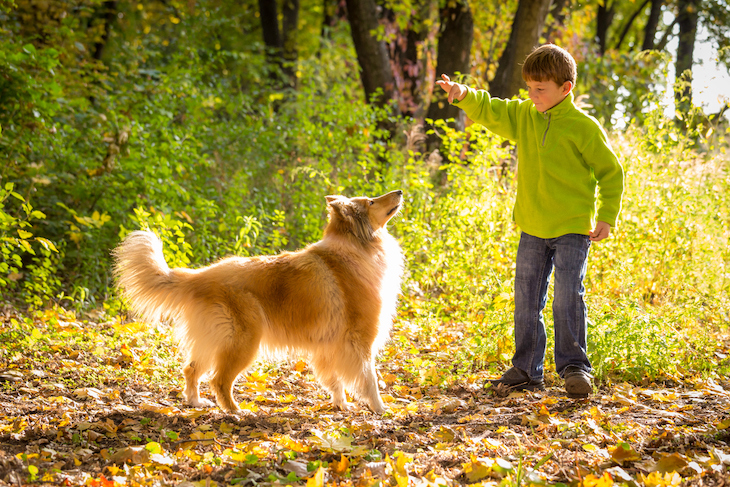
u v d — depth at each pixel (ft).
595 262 21.79
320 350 14.07
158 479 9.43
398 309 23.12
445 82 14.49
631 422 11.63
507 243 22.93
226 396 13.24
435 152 29.73
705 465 9.26
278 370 17.40
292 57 58.44
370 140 32.35
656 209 22.35
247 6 71.51
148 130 30.19
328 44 54.54
